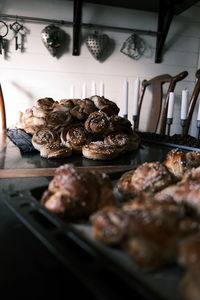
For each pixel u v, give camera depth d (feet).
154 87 5.22
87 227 1.15
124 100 4.43
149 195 1.32
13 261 0.94
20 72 4.81
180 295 0.77
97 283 0.71
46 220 1.16
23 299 0.77
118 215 0.94
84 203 1.19
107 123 2.81
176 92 5.68
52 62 4.91
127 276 0.72
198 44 5.65
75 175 1.25
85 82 5.13
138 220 0.89
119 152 2.69
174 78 4.42
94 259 0.81
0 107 4.52
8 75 4.77
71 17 4.85
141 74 5.40
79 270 0.75
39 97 4.97
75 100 3.31
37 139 2.70
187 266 0.76
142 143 3.58
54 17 4.78
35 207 1.12
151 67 5.44
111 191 1.31
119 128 2.88
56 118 2.87
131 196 1.46
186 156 1.88
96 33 4.95
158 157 2.76
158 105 4.99
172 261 0.89
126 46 5.21
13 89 4.83
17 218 1.25
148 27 5.28
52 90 5.00
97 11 4.97
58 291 0.81
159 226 0.87
